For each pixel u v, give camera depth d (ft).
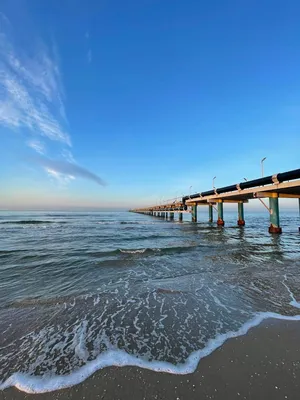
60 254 36.70
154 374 9.46
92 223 132.05
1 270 27.30
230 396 8.13
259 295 19.21
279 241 53.62
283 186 57.98
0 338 12.54
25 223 124.26
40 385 8.89
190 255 36.47
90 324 14.30
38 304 17.42
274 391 8.34
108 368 9.91
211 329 13.46
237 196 92.07
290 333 12.80
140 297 18.92
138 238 59.67
